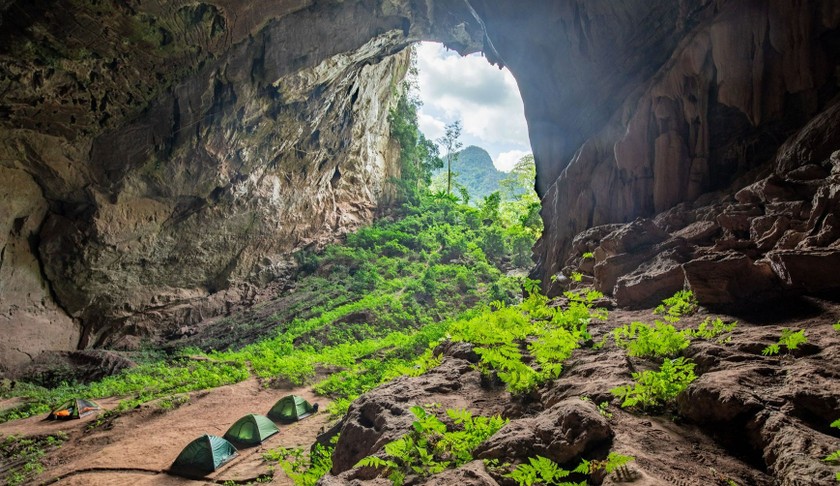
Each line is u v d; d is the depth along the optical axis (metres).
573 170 12.58
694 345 4.91
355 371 16.84
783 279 6.00
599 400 4.05
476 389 5.39
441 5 23.39
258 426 12.45
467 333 6.80
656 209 10.45
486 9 16.30
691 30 9.95
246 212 28.36
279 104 25.16
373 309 24.75
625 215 11.12
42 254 21.81
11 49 16.30
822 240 6.14
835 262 5.66
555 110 15.47
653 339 5.09
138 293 25.42
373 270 30.81
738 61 9.23
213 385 17.55
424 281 27.80
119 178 21.84
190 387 17.42
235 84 22.47
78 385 19.92
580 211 12.23
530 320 7.22
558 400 4.37
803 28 8.51
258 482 9.90
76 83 18.48
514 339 6.30
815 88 8.63
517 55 16.36
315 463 6.70
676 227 9.36
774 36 8.83
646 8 11.74
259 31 21.53
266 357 20.41
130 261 24.36
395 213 40.72
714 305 6.35
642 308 7.58
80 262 22.45
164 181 23.36
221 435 13.14
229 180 26.00
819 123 7.84
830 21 8.29
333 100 29.44
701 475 2.91
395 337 20.84
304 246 33.31
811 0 8.42
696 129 10.15
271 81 23.09
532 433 3.51
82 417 15.34
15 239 21.22
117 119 20.55
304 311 27.27
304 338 23.25
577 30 13.78
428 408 4.84
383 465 3.79
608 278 8.90
